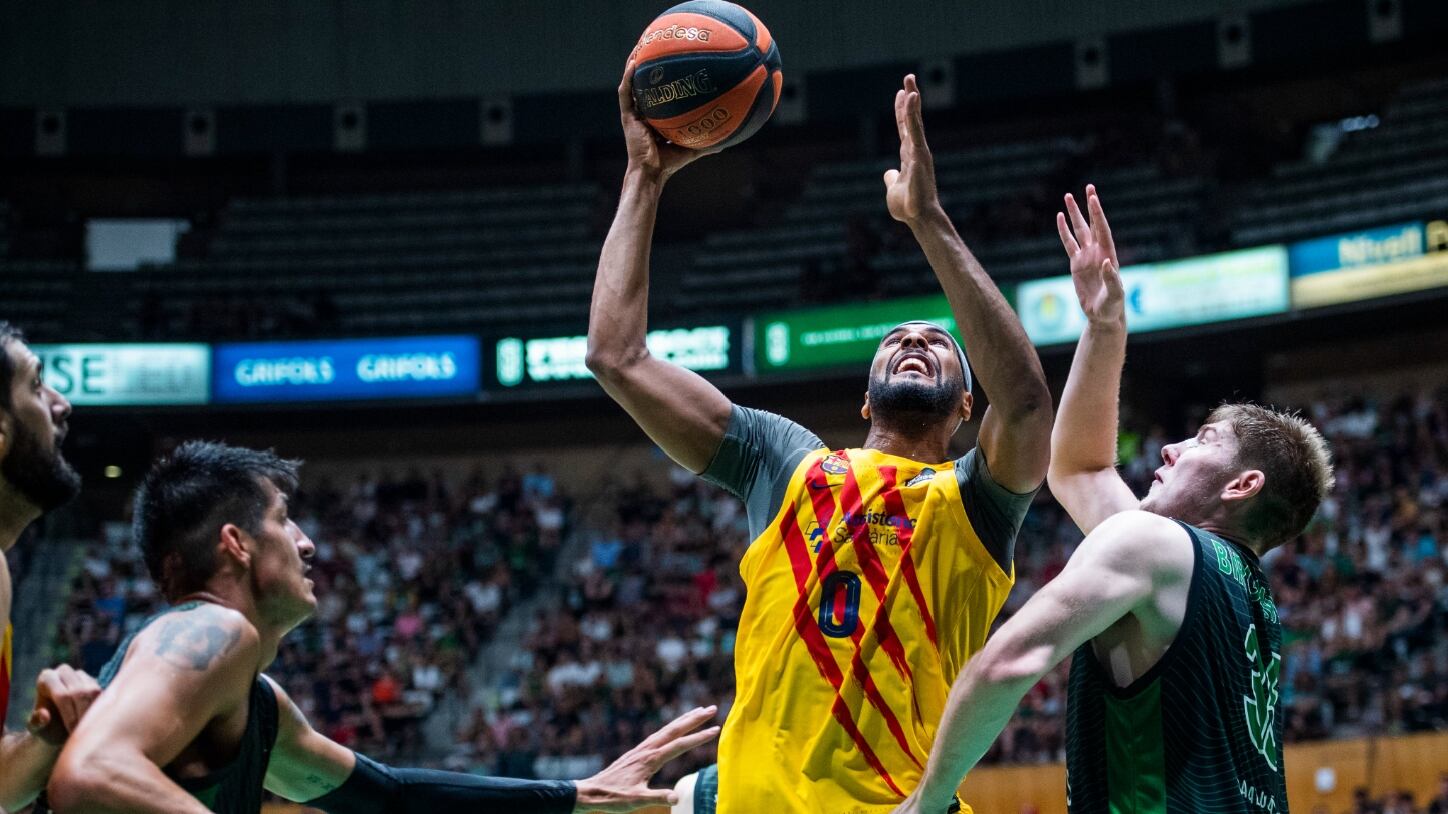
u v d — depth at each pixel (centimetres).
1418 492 1628
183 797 249
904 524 322
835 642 314
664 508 1995
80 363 2130
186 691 261
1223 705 285
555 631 1744
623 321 349
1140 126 2445
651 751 364
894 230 2308
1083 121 2505
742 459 349
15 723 1780
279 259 2475
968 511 324
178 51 2558
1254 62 2306
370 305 2352
